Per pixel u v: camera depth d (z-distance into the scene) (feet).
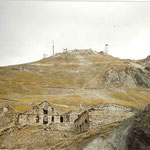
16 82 450.30
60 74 545.44
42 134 140.87
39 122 163.12
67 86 455.63
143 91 441.27
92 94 403.34
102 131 106.01
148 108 89.56
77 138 112.37
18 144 134.00
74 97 378.53
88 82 482.69
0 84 419.13
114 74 499.92
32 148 129.18
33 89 419.13
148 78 489.26
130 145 86.99
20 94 383.65
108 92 423.23
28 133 141.59
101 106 130.00
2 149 130.21
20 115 162.09
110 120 126.00
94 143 96.89
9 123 162.09
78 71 569.23
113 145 92.94
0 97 347.15
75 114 177.06
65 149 105.91
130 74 497.87
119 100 374.02
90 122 123.65
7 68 553.64
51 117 168.45
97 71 557.33
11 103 317.22
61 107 305.53
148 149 78.07
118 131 98.32
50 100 349.82
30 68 571.69
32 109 166.30
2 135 140.77
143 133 82.79
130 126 95.91
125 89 444.96
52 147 118.62
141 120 87.92
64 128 151.12
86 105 326.03
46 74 540.93
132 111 132.46
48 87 442.91
